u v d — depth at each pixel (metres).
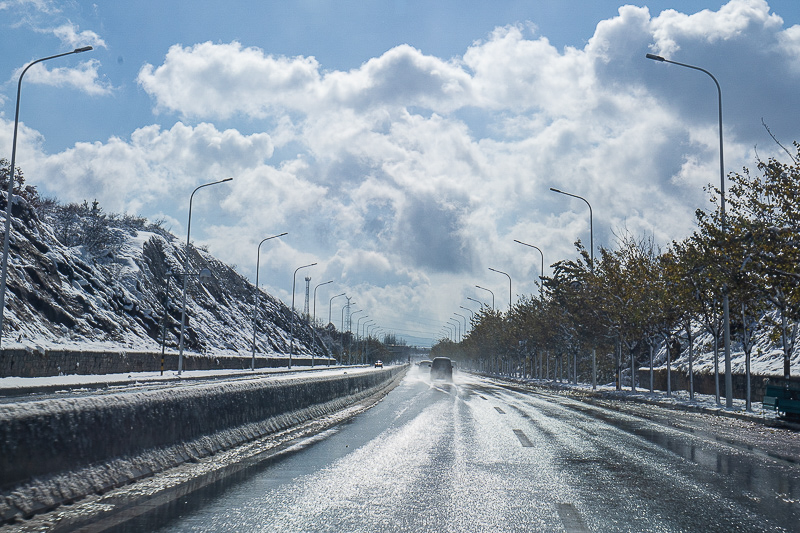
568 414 20.27
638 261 37.59
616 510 6.91
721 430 16.41
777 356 33.03
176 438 9.46
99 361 44.59
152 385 34.25
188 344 75.75
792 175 20.97
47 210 83.06
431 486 8.12
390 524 6.23
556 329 56.38
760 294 22.05
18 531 5.65
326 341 177.88
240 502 7.06
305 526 6.12
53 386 29.08
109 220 96.38
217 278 118.50
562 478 8.78
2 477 5.92
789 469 9.85
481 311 105.38
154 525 6.04
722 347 40.72
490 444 12.30
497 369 102.94
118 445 7.88
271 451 11.03
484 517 6.54
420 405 23.06
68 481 6.75
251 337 105.00
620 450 11.78
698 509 7.00
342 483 8.23
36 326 46.81
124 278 77.56
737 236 21.80
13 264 51.53
